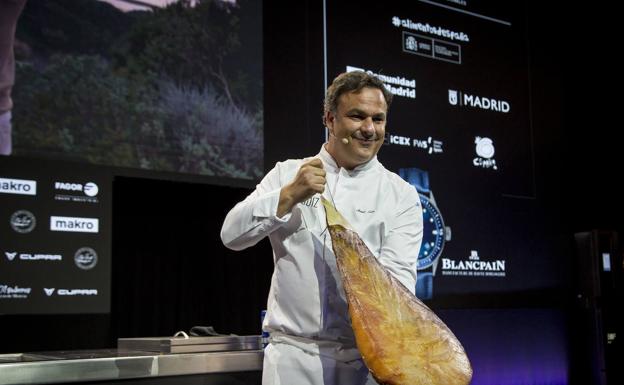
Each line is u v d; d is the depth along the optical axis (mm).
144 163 3336
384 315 1379
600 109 4941
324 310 1523
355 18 4066
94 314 3369
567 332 4641
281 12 3812
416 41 4285
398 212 1633
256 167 3635
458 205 4285
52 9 3188
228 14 3637
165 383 1964
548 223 4641
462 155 4352
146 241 3643
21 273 3027
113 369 1864
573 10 4969
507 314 4418
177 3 3502
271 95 3723
